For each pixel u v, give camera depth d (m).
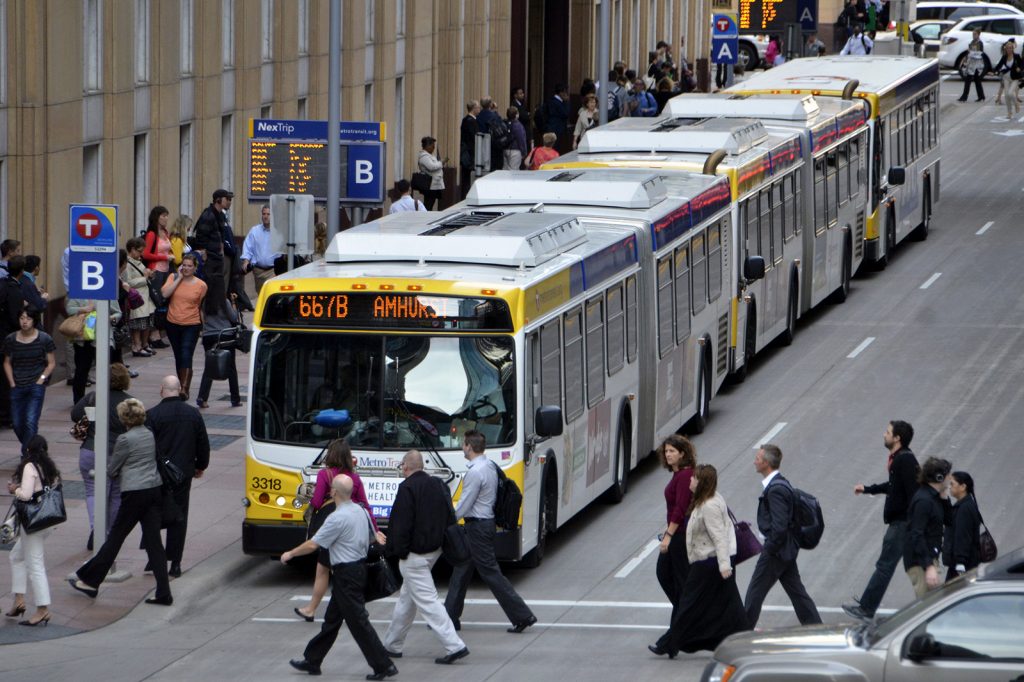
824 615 45.06
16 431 56.88
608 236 56.75
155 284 73.88
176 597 46.06
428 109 116.88
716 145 73.94
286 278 47.38
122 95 76.00
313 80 99.62
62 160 71.19
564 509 50.97
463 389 46.66
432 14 116.69
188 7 84.06
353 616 39.34
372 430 46.75
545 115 129.38
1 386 62.22
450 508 41.53
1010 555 33.03
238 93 89.69
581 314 52.41
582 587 48.00
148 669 40.56
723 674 31.97
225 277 75.75
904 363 78.81
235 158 90.06
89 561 45.38
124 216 77.00
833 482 59.41
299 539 47.34
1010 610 30.80
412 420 46.66
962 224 119.56
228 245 74.31
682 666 40.62
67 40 71.00
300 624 44.97
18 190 69.12
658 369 60.78
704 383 67.44
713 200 68.81
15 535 43.00
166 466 45.62
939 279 99.94
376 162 65.31
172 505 45.94
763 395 73.06
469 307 46.66
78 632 43.34
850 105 95.06
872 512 55.72
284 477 47.28
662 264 61.41
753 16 163.25
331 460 42.56
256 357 47.56
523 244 48.91
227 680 39.78
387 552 40.44
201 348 78.69
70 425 63.12
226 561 49.41
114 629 43.88
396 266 48.78
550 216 54.56
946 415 68.94
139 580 47.28
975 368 77.56
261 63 92.19
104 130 75.38
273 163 65.50
